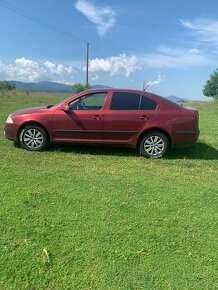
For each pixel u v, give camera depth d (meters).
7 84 60.28
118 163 9.30
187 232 5.42
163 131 10.05
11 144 10.81
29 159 9.17
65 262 4.55
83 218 5.67
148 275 4.39
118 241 5.06
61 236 5.12
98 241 5.04
